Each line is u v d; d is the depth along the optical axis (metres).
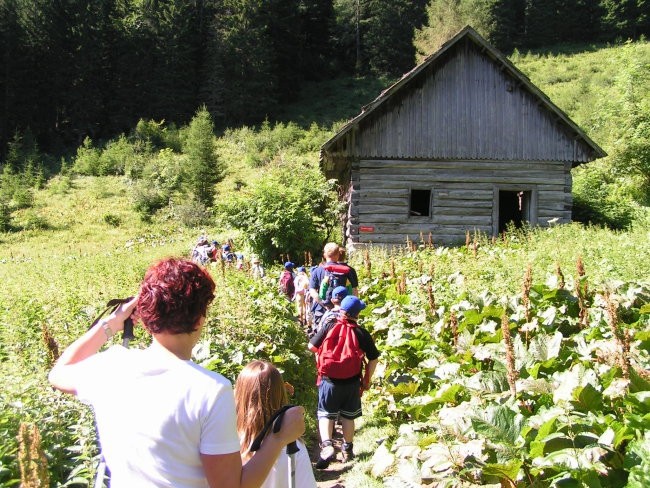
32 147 57.59
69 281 10.70
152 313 2.20
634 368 4.28
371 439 6.11
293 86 77.81
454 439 3.98
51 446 3.83
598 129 30.64
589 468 3.31
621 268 8.79
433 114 18.80
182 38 71.06
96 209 41.56
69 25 66.38
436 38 80.56
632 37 80.50
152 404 2.11
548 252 11.35
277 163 48.19
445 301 7.73
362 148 18.67
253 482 2.32
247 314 7.64
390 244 18.78
